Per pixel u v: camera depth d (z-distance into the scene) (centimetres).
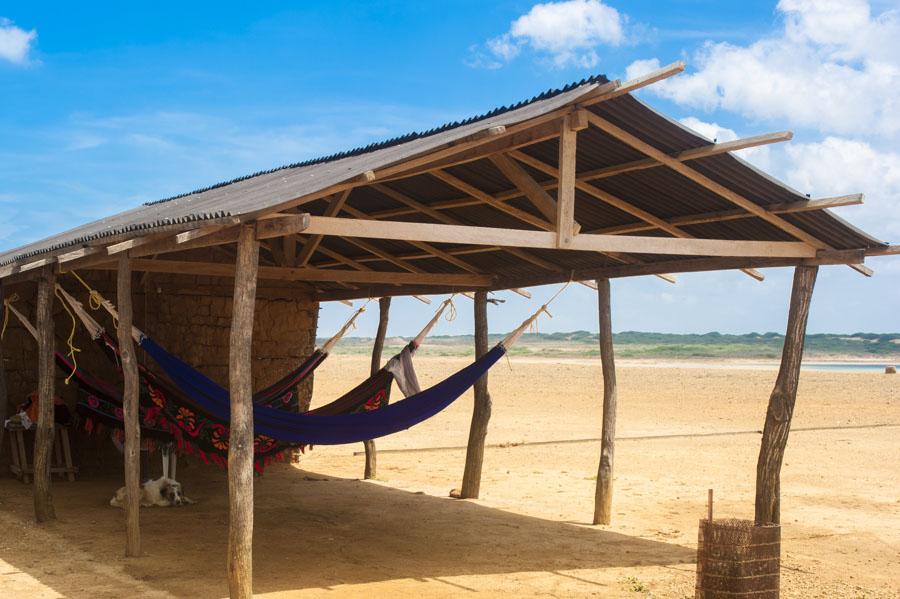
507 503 1093
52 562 741
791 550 850
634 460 1480
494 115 738
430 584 704
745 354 8969
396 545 847
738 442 1719
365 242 1055
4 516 924
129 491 772
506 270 1077
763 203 747
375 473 1280
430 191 881
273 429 793
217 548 812
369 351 8181
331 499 1096
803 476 1305
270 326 1316
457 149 633
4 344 1144
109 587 666
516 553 820
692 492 1183
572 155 670
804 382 3325
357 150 904
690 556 819
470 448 1128
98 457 1199
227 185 1154
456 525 948
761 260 809
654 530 939
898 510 1062
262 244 1094
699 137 670
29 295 1160
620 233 906
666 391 2977
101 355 1192
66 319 1176
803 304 785
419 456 1517
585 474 1340
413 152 601
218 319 1273
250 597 612
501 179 805
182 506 1024
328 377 3366
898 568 789
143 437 958
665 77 602
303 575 726
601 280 981
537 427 1961
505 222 930
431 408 874
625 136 689
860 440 1727
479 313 1140
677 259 891
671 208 814
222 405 832
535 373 3900
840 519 1003
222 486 1169
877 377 3622
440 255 1061
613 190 809
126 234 686
